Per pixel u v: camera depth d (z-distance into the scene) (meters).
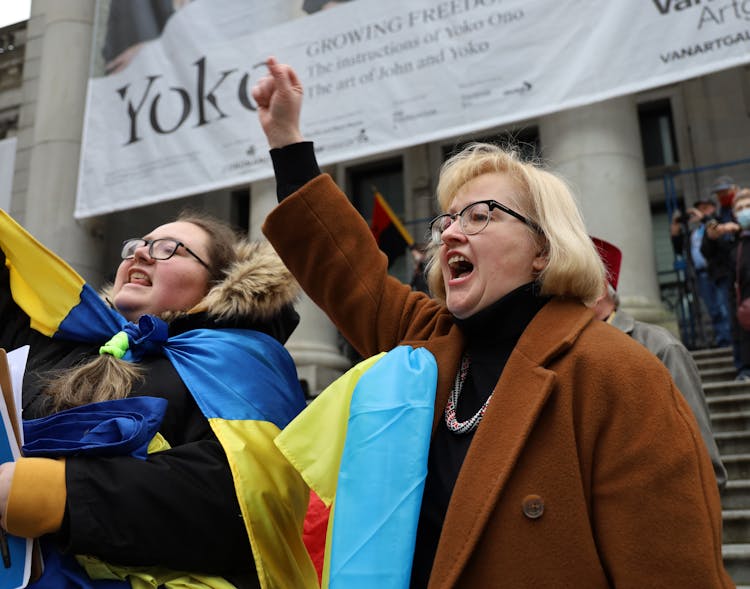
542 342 1.45
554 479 1.29
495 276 1.57
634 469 1.25
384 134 6.05
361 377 1.59
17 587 1.49
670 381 1.37
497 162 1.70
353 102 6.21
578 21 5.54
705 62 5.05
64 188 8.54
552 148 6.56
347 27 6.39
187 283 2.14
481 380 1.54
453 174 1.75
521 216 1.60
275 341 2.07
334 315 1.91
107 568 1.58
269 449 1.77
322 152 6.23
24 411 1.87
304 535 2.16
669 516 1.20
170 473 1.61
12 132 9.40
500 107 5.68
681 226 7.94
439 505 1.44
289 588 1.69
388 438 1.46
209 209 11.27
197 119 6.96
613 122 6.40
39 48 9.55
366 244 1.93
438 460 1.49
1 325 2.20
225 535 1.63
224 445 1.70
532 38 5.68
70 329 2.06
